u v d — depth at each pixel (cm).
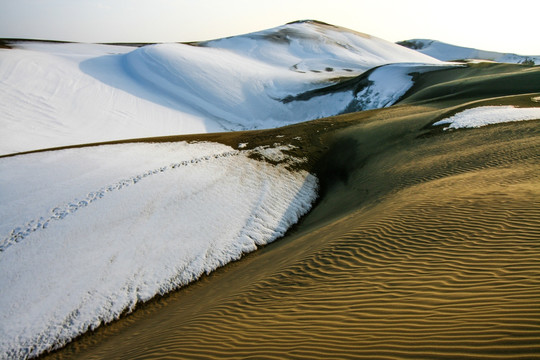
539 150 1230
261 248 1234
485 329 350
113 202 1334
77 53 8394
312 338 430
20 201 1323
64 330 856
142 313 912
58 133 3716
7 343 820
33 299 929
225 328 543
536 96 2381
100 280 997
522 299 394
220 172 1705
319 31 12988
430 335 368
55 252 1078
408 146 1916
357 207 1272
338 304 515
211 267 1105
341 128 2581
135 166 1686
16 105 4069
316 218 1418
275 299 618
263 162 1912
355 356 366
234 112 5588
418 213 834
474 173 1157
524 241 567
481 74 4356
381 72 5634
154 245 1150
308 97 5788
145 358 512
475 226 677
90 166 1675
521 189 825
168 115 4956
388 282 546
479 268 513
